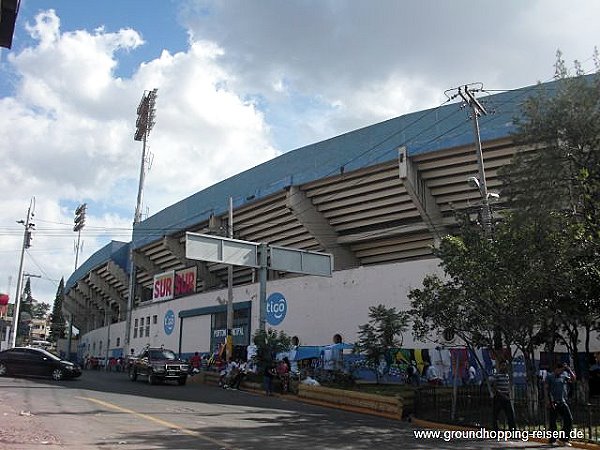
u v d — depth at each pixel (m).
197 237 24.36
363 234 32.62
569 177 16.27
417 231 30.64
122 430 11.95
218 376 27.44
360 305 29.31
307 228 33.06
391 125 28.75
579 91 16.75
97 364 57.91
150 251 50.84
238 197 38.03
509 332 14.94
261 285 25.88
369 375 26.28
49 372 25.66
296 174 33.03
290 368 25.70
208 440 11.12
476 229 16.27
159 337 45.69
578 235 14.12
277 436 12.11
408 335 25.86
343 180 30.73
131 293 49.91
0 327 51.88
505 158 25.52
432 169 27.66
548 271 14.02
